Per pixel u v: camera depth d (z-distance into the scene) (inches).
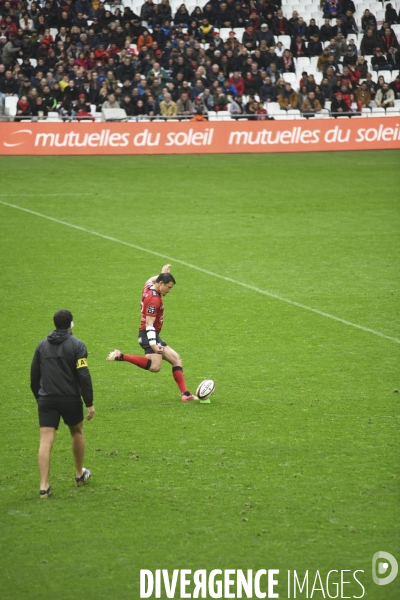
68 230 2886.3
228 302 2140.7
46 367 1100.5
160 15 4793.3
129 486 1146.0
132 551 977.5
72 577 924.6
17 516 1059.9
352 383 1576.0
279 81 4458.7
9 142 4077.3
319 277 2363.4
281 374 1630.2
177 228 2920.8
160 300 1482.5
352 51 4744.1
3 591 898.1
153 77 4308.6
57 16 4682.6
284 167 3902.6
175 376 1501.0
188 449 1273.4
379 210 3181.6
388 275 2380.7
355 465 1210.0
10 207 3181.6
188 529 1026.1
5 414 1428.4
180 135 4160.9
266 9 4913.9
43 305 2102.6
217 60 4461.1
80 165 3902.6
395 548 984.3
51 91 4274.1
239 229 2915.8
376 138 4274.1
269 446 1283.2
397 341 1830.7
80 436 1127.6
